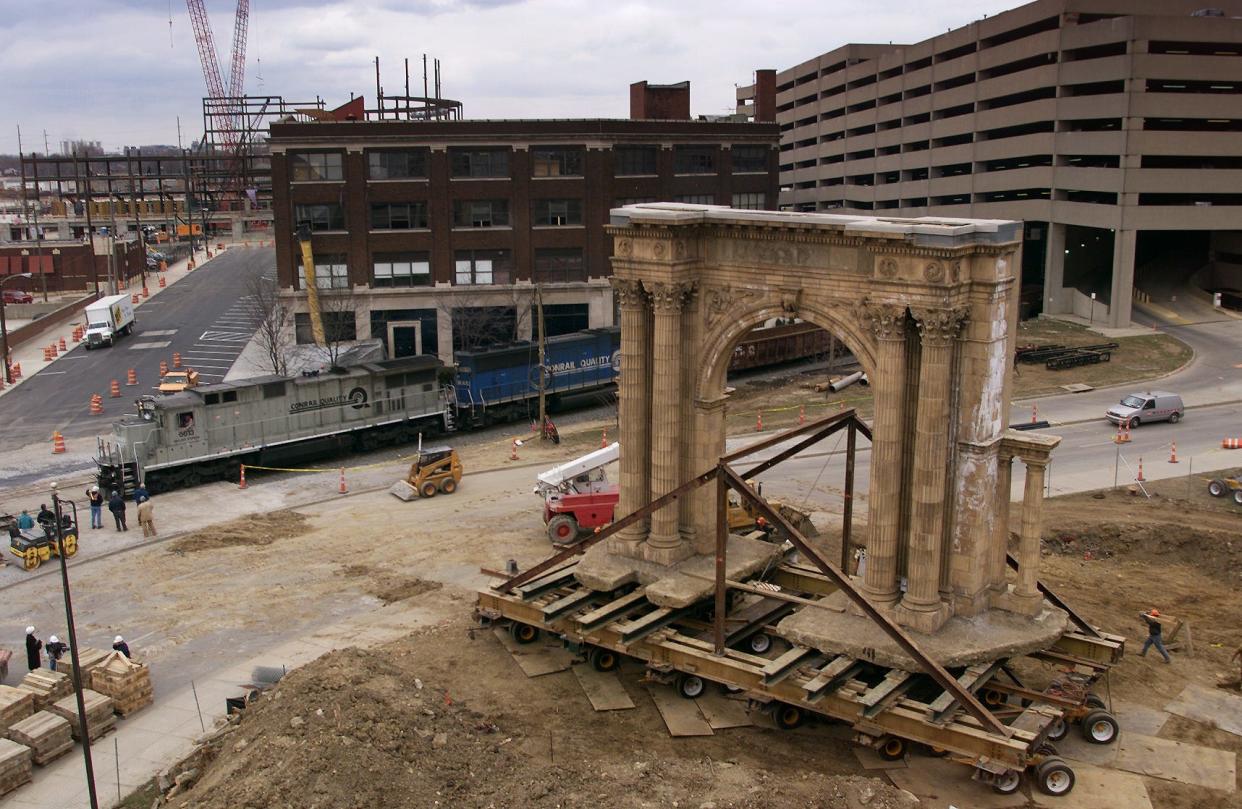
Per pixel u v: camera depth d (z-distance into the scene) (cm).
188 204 18762
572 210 8806
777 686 2884
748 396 7450
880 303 2909
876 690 2730
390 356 8750
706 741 2906
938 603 3008
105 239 13975
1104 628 3578
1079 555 4366
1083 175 9606
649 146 9050
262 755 2523
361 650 3167
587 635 3216
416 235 8575
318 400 6034
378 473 5738
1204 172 9169
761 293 3275
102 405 7331
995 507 3084
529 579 3459
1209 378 7606
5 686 3077
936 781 2706
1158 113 9125
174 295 12569
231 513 5056
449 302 8669
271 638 3612
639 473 3559
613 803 2373
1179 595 3934
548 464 5831
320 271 8550
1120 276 9362
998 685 2947
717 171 9456
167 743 2964
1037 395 7181
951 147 11469
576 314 8938
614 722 3009
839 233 3038
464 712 2972
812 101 14900
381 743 2569
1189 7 9931
